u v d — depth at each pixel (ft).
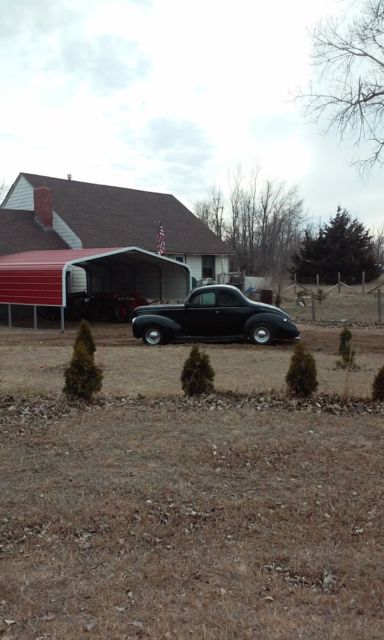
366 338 57.36
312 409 24.06
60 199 100.17
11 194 105.29
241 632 9.48
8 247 86.28
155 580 11.10
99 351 47.16
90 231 94.99
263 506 14.56
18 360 42.14
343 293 114.32
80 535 13.00
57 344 53.52
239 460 17.84
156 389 29.09
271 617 9.92
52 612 10.02
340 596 10.64
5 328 71.87
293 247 193.77
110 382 31.89
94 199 106.83
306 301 96.48
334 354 46.29
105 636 9.34
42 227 95.35
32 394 25.95
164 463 17.52
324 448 19.02
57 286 66.33
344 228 152.15
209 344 52.34
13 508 14.28
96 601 10.36
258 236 192.85
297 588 10.92
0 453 18.29
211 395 25.81
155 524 13.52
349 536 13.03
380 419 22.76
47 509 14.20
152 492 15.31
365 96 77.66
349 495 15.31
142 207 114.11
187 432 20.61
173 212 119.65
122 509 14.20
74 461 17.63
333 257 150.41
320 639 9.34
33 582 11.00
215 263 115.65
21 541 12.69
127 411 23.41
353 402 25.09
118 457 17.99
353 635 9.46
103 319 82.94
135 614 9.98
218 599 10.48
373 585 11.01
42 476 16.43
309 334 61.00
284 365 39.40
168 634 9.40
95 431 20.63
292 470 17.11
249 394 26.21
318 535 13.07
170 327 51.65
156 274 89.61
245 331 51.24
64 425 21.29
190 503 14.70
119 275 94.17
